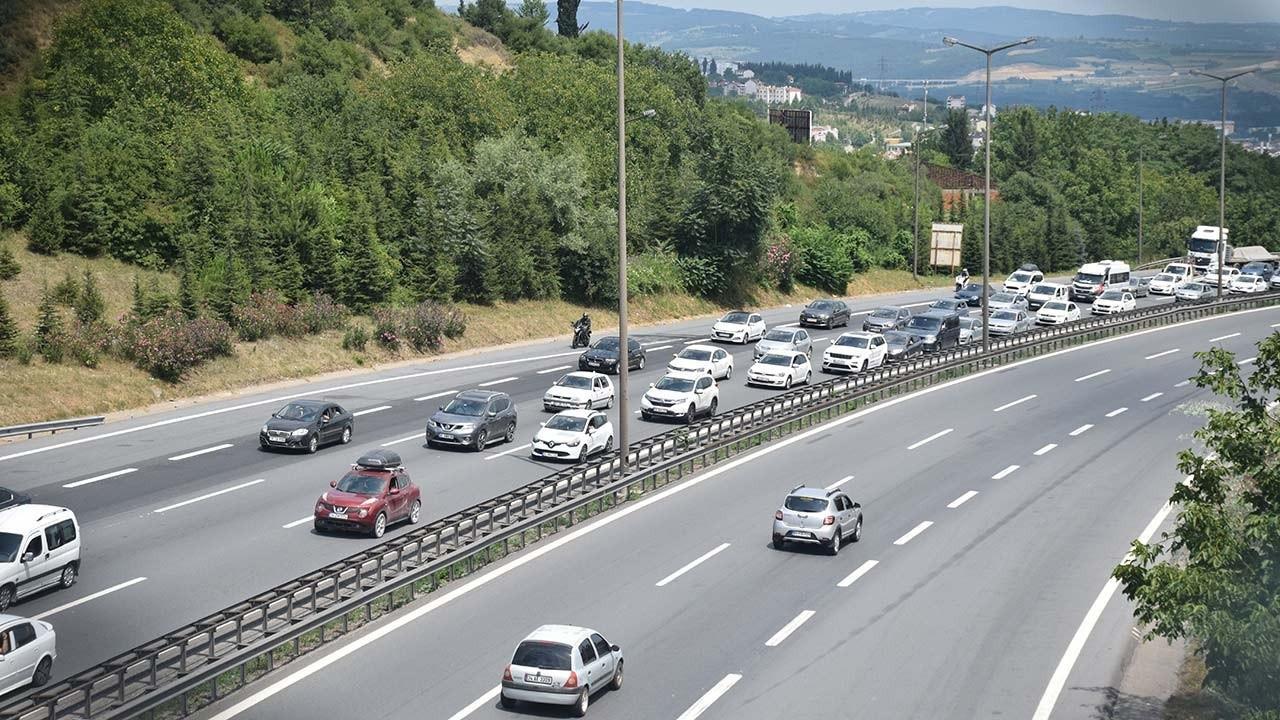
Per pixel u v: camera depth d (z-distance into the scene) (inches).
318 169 3319.4
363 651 1175.6
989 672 1182.3
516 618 1282.0
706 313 4092.0
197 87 3550.7
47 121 3134.8
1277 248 7460.6
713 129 5418.3
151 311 2482.8
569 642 1047.6
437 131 4013.3
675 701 1081.4
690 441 2012.8
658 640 1232.8
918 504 1822.1
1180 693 1162.6
